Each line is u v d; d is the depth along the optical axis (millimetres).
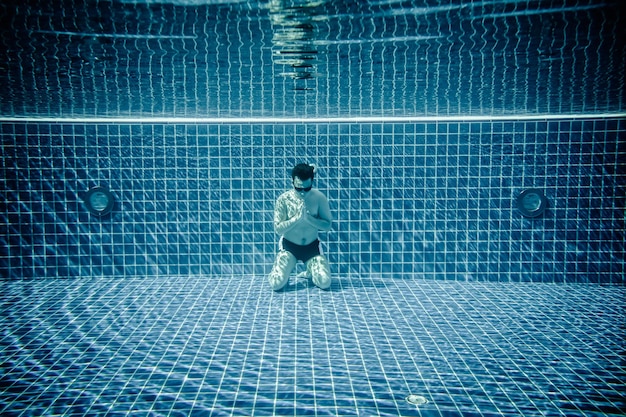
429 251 5133
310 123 5031
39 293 4504
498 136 4984
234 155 5055
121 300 4277
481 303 4281
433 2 1579
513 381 2664
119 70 2676
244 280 5035
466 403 2404
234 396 2465
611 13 1697
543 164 4977
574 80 3018
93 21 1798
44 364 2879
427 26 1864
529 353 3082
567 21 1802
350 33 1968
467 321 3748
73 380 2656
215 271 5180
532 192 4988
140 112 4496
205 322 3682
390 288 4777
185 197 5082
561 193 4996
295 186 4422
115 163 5000
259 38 2039
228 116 4844
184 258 5156
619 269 5023
